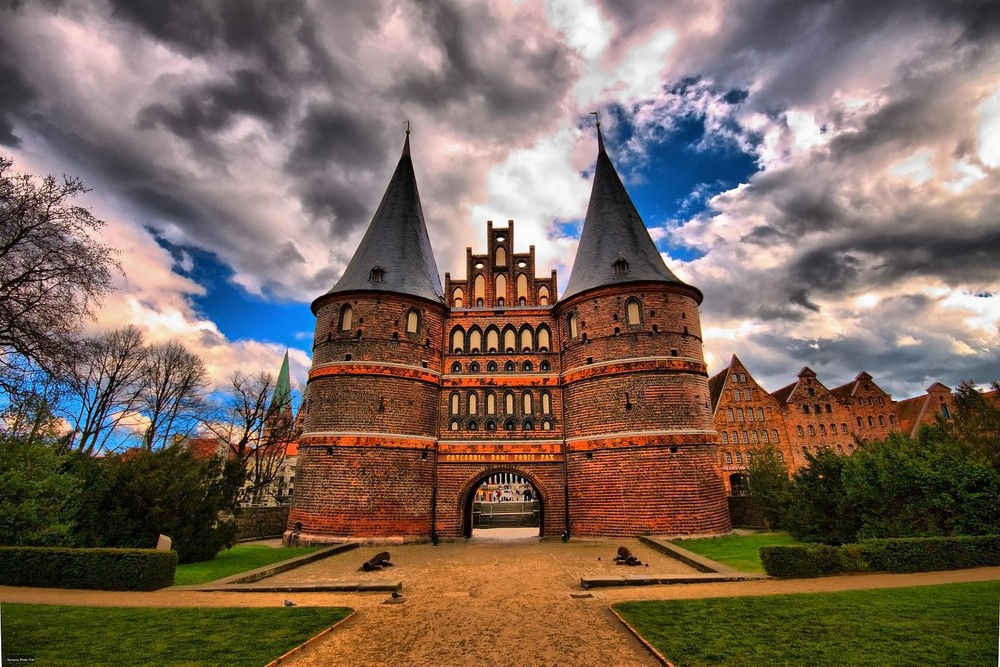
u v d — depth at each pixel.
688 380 28.06
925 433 22.05
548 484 29.81
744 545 22.55
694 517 25.55
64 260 18.81
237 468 23.44
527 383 31.55
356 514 26.62
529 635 10.40
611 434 27.80
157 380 44.50
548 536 29.00
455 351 32.88
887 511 18.33
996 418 20.91
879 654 8.27
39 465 17.50
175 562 15.43
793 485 25.23
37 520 16.44
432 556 22.39
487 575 17.33
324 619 11.13
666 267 32.78
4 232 17.92
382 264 31.80
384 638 10.29
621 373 28.33
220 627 10.41
